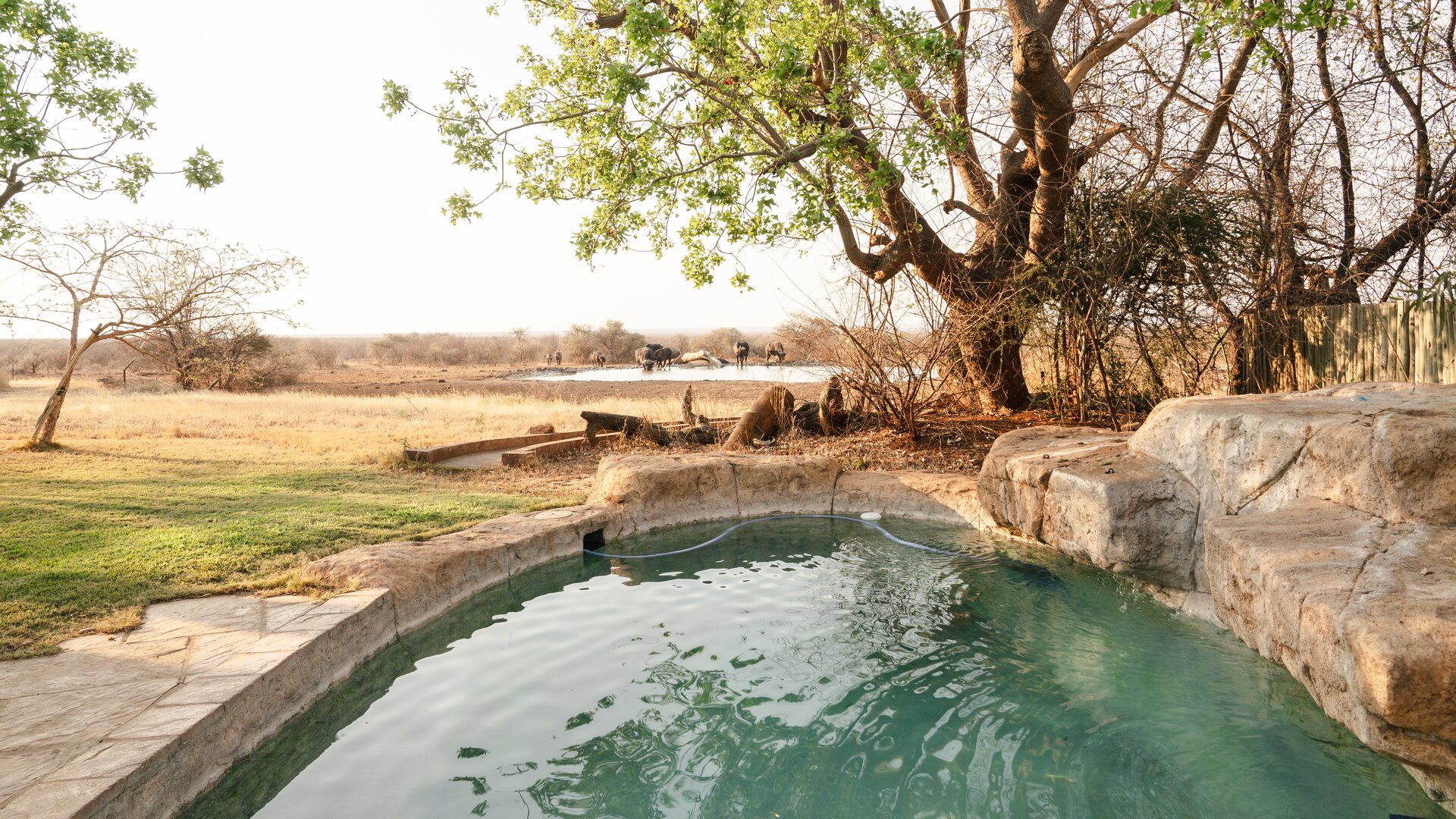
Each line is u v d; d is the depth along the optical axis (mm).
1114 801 3473
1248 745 3953
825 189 9562
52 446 12555
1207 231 9297
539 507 8398
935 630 5578
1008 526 7746
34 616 4801
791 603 6176
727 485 9195
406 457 11477
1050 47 9477
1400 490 3914
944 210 11633
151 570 5750
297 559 6148
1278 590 3525
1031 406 13023
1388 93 9188
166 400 21672
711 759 3842
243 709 3836
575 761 3811
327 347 60031
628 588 6578
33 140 10812
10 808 2803
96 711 3602
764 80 9469
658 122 9266
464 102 10320
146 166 12688
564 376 40156
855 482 9500
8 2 10758
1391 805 3359
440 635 5488
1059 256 10555
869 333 11141
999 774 3709
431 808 3391
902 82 8555
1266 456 4961
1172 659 5023
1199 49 8656
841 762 3811
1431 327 7000
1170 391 10484
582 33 12258
